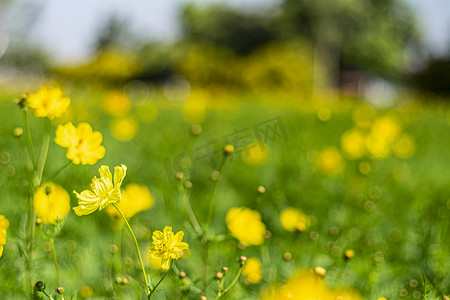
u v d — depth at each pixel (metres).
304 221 2.61
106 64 20.45
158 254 1.39
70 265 2.06
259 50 17.78
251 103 10.62
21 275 1.76
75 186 3.06
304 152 5.13
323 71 33.47
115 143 4.88
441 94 24.67
